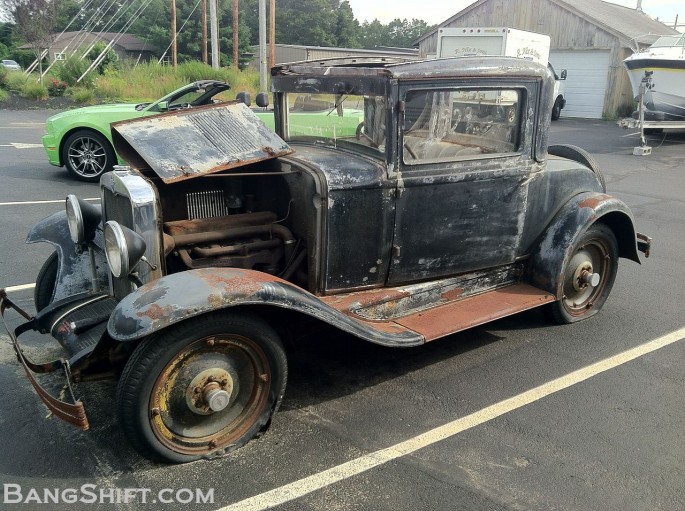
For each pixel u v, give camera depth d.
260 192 3.75
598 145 15.18
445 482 2.82
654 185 10.27
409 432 3.21
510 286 4.35
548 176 4.24
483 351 4.17
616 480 2.86
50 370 3.03
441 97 3.53
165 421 2.83
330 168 3.37
